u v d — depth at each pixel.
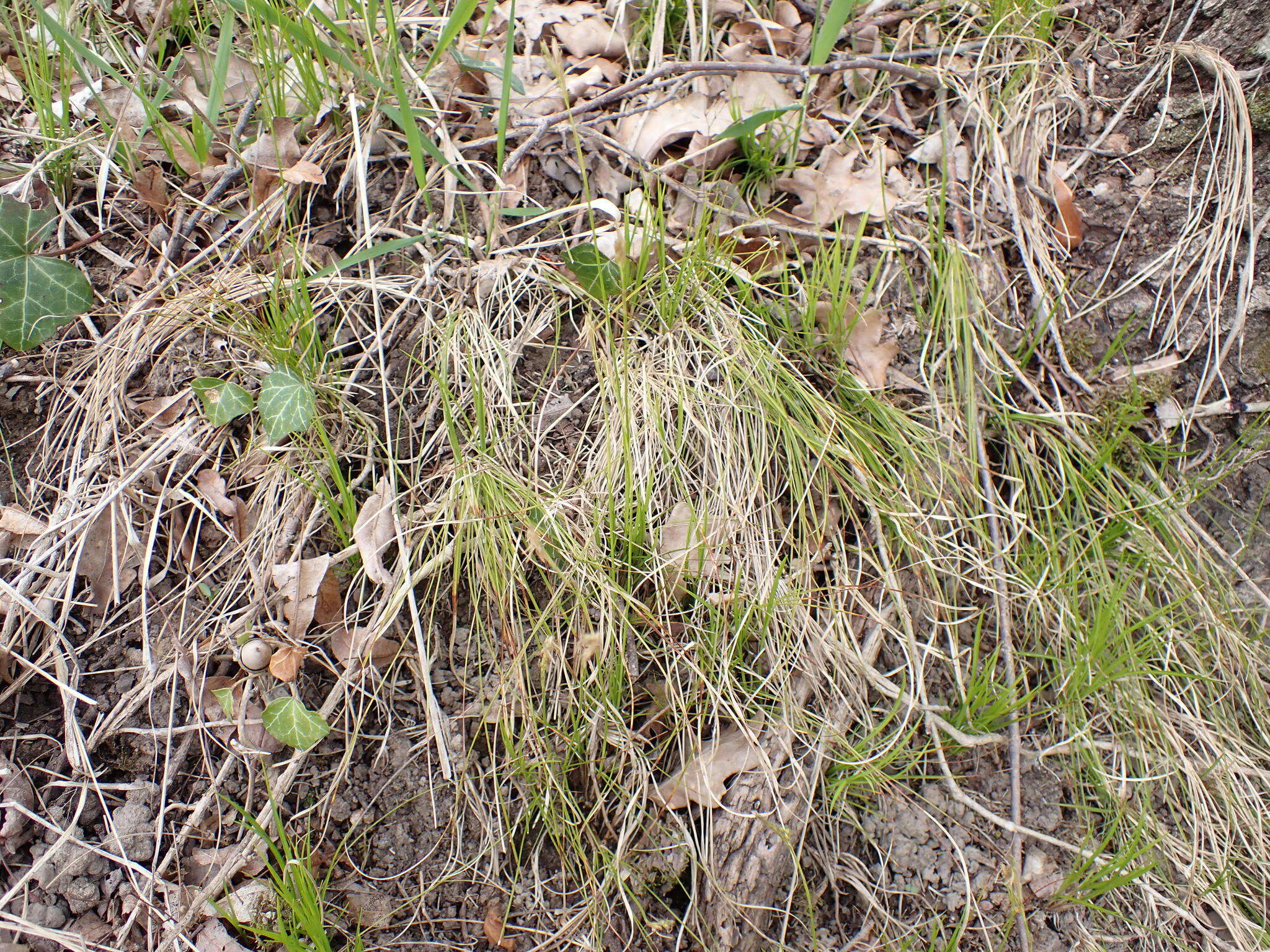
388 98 0.57
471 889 0.50
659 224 0.53
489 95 0.59
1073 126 0.62
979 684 0.52
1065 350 0.59
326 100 0.57
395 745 0.51
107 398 0.53
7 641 0.49
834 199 0.59
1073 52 0.63
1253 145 0.58
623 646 0.50
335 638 0.51
